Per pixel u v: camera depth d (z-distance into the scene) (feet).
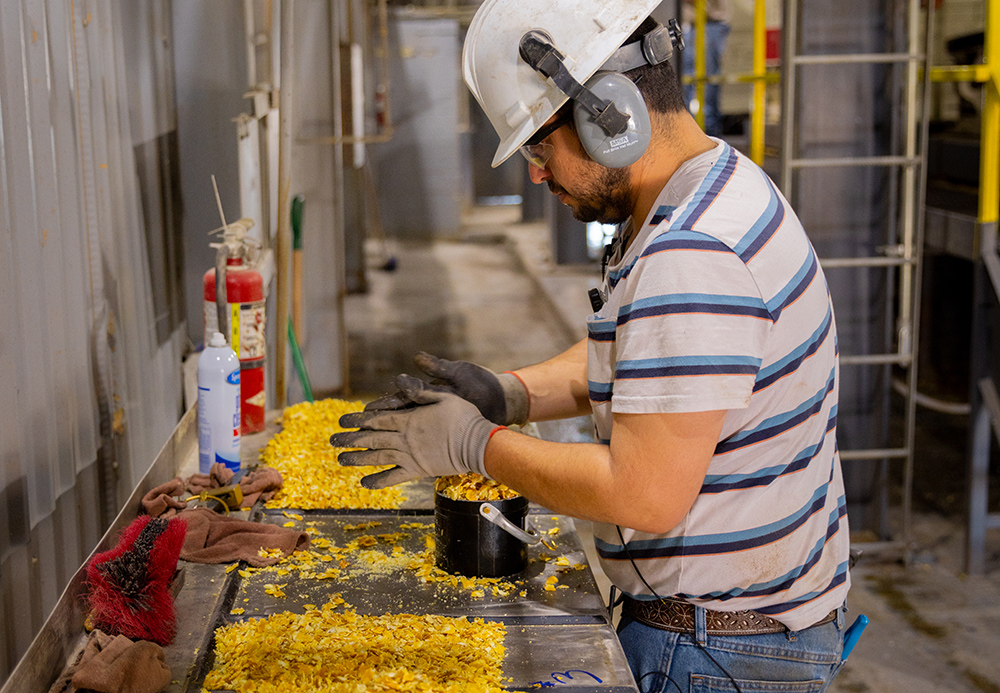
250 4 8.71
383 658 3.54
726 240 3.21
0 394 4.10
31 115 4.60
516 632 3.86
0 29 4.19
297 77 14.02
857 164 10.07
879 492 11.51
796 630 3.81
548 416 4.74
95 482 5.42
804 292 3.43
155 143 7.33
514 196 39.22
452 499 4.28
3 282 4.11
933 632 9.55
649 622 3.92
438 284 25.66
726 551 3.59
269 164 9.61
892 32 10.75
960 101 17.80
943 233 13.00
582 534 11.27
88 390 5.32
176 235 8.01
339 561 4.47
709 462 3.25
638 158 3.41
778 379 3.40
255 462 5.69
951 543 11.53
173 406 7.59
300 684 3.38
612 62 3.42
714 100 19.89
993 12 9.83
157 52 7.54
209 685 3.40
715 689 3.84
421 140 31.27
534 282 25.71
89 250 5.52
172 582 4.03
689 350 3.12
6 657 4.15
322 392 15.51
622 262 3.67
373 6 24.68
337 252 15.01
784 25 9.74
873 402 11.50
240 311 6.03
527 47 3.35
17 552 4.28
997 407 10.24
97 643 3.56
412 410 3.93
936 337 17.65
